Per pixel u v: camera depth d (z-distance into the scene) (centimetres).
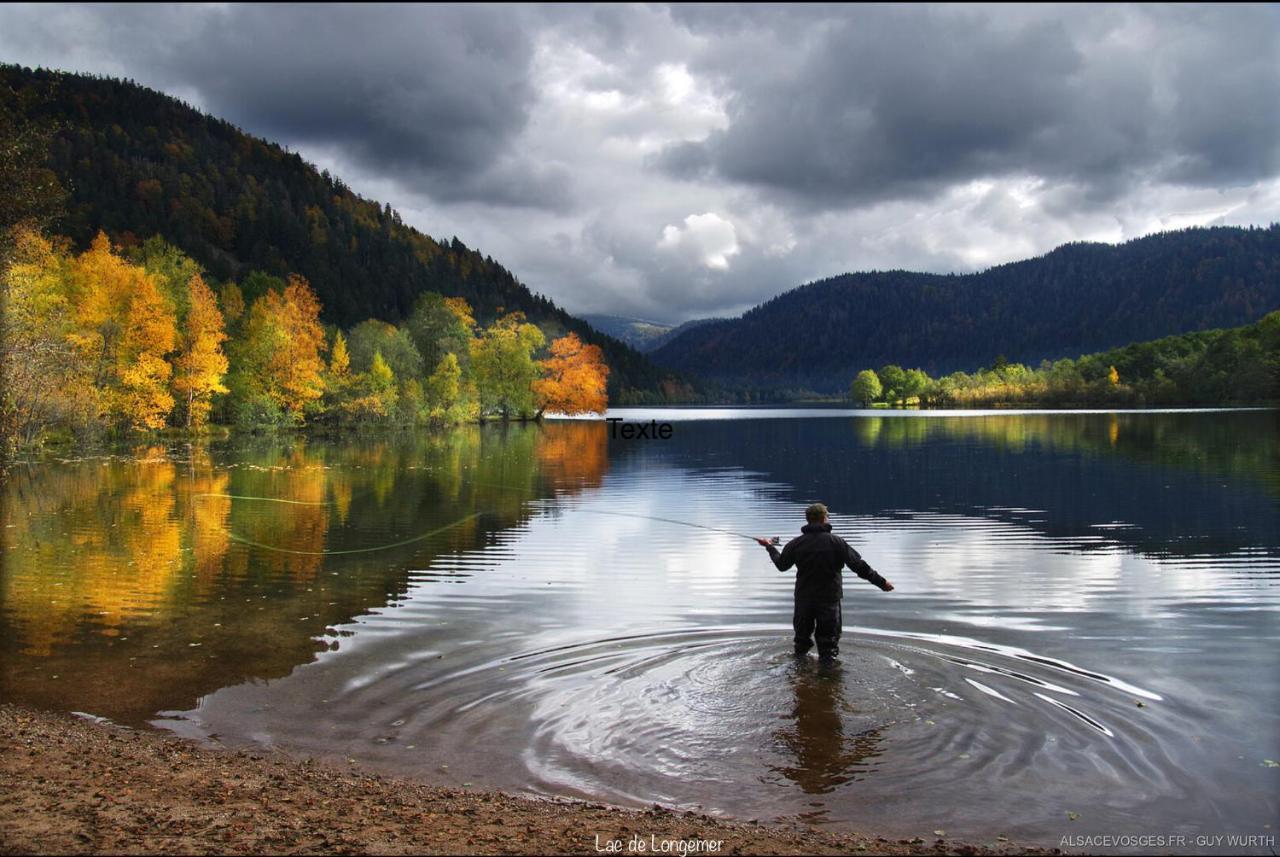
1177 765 668
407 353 8444
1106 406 15112
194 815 557
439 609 1236
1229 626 1112
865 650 984
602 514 2356
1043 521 2158
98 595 1343
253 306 6969
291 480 3269
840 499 2683
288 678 912
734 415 13788
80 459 4172
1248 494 2661
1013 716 769
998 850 537
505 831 546
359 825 550
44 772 638
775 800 611
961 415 11875
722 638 1044
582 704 809
